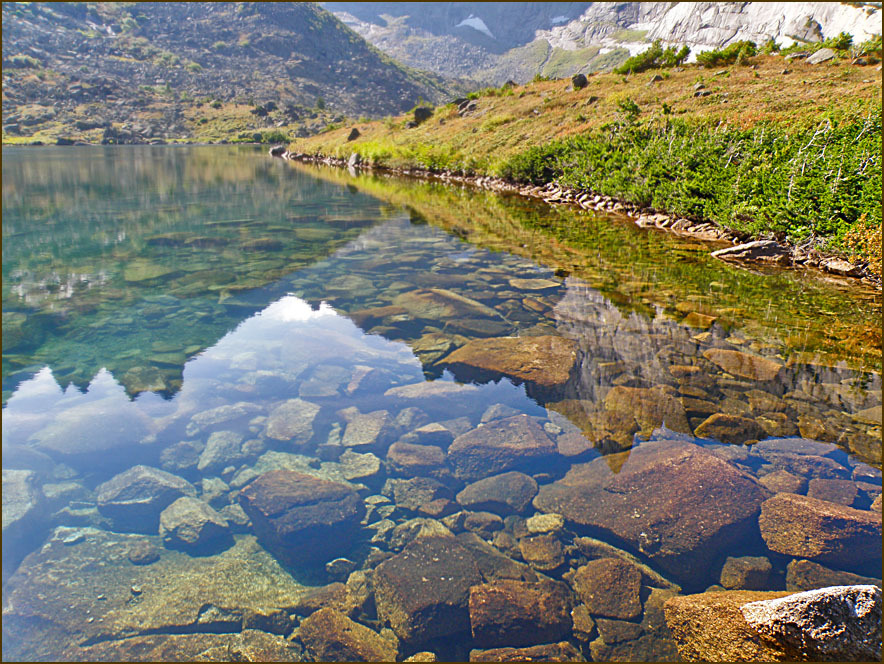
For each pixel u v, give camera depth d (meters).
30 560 2.13
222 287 5.98
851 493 2.51
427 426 3.15
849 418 3.17
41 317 4.96
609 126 17.25
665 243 8.62
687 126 14.02
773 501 2.46
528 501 2.51
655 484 2.57
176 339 4.45
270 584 2.05
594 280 6.33
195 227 9.98
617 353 4.14
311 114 104.25
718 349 4.20
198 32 158.50
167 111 93.06
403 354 4.18
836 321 4.84
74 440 2.95
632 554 2.20
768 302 5.44
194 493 2.55
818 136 9.43
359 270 6.78
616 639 1.82
